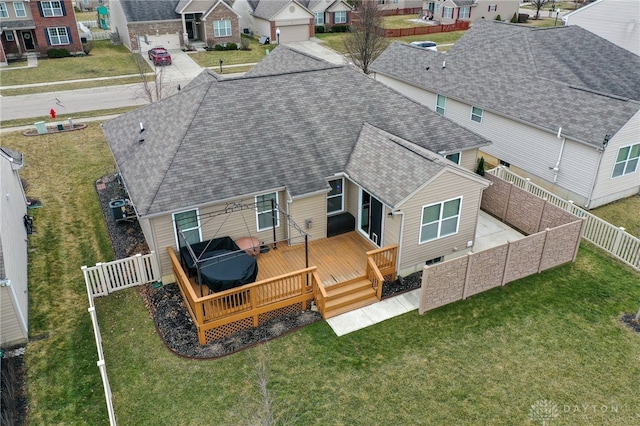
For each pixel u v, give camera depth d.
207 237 16.06
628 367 13.06
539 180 23.34
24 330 13.71
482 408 11.81
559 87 23.23
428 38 59.41
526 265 16.53
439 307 15.24
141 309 15.11
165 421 11.43
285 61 25.42
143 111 20.36
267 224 16.92
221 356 13.27
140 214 14.32
